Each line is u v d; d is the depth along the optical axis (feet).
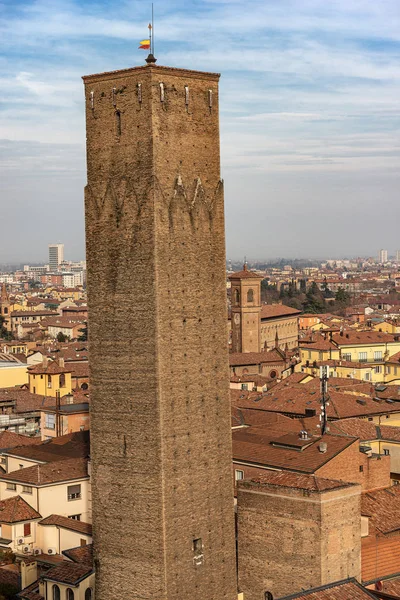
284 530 327.88
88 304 318.65
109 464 314.55
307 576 321.73
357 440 390.42
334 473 376.48
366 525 351.25
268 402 583.17
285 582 327.67
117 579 313.94
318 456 378.94
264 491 332.60
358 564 329.93
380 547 347.15
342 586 298.56
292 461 379.14
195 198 313.53
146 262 304.09
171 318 307.37
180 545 308.40
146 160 303.07
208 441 317.63
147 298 304.50
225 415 323.98
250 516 336.90
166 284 305.53
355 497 328.49
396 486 396.16
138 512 308.19
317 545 319.06
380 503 375.04
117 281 311.27
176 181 308.60
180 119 308.81
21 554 392.47
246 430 437.17
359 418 536.42
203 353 316.81
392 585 317.83
